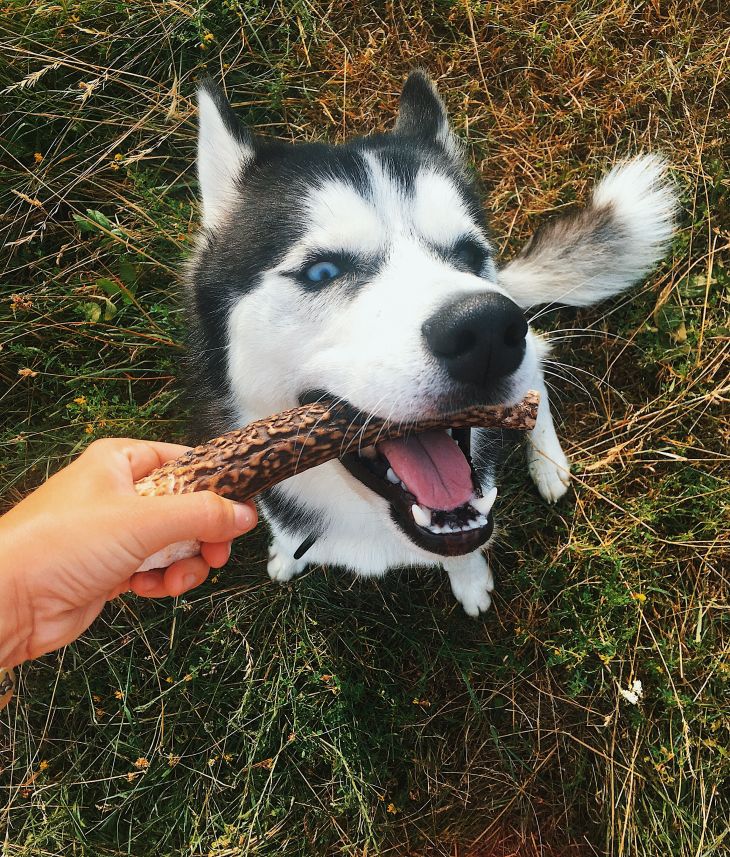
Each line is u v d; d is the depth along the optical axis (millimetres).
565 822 457
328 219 312
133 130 518
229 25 543
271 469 280
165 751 456
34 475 485
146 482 287
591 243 491
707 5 572
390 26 567
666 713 452
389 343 275
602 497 479
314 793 447
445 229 324
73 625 328
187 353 395
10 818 443
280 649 467
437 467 314
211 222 366
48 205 509
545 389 476
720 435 494
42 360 497
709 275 498
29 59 506
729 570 477
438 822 456
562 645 465
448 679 477
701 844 415
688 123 548
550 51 562
